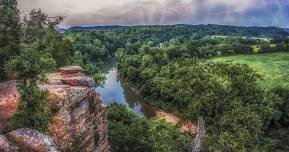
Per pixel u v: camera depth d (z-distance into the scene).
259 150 47.69
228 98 48.50
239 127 47.34
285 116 80.62
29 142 22.80
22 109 24.61
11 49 35.84
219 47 175.25
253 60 149.75
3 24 36.56
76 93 29.66
